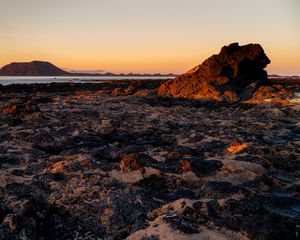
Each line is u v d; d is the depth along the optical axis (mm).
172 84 40125
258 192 9164
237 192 8648
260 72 40312
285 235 6332
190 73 40438
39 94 43000
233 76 37312
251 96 34906
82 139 15953
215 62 38000
